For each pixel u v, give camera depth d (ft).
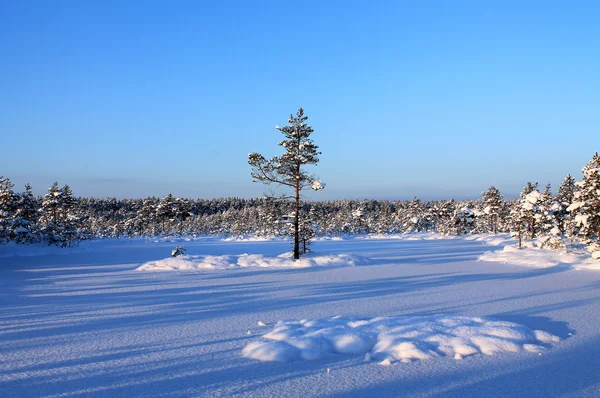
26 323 34.24
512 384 20.47
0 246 118.21
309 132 92.02
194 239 246.47
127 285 58.65
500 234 215.72
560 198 164.55
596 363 23.70
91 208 422.82
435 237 241.35
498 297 47.50
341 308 40.68
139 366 23.07
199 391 19.40
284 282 62.03
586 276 70.03
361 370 22.45
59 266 87.56
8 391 19.35
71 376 21.42
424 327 29.45
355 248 151.53
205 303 44.01
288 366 23.12
